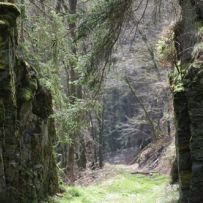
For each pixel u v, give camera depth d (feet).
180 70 37.01
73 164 76.79
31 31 49.57
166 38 47.39
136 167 98.73
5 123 32.12
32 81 37.68
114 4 41.16
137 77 109.29
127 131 143.43
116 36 42.57
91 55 43.37
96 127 119.75
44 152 42.16
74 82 44.78
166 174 75.36
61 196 45.68
